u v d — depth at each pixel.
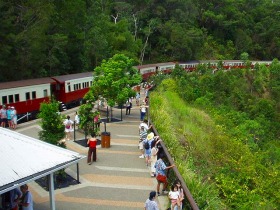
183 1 84.00
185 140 19.11
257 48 102.25
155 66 55.97
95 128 20.72
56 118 14.87
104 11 67.25
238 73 53.19
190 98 33.88
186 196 11.03
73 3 44.16
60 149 11.25
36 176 9.64
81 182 14.55
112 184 14.41
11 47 33.66
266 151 23.30
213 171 16.69
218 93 37.38
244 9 112.19
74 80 32.66
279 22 107.31
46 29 37.84
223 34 101.44
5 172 9.34
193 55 80.56
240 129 27.23
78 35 46.66
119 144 20.19
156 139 16.03
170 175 13.55
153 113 21.14
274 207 14.81
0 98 24.64
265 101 35.81
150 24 77.38
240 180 16.36
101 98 26.34
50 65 40.12
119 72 25.84
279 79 55.91
